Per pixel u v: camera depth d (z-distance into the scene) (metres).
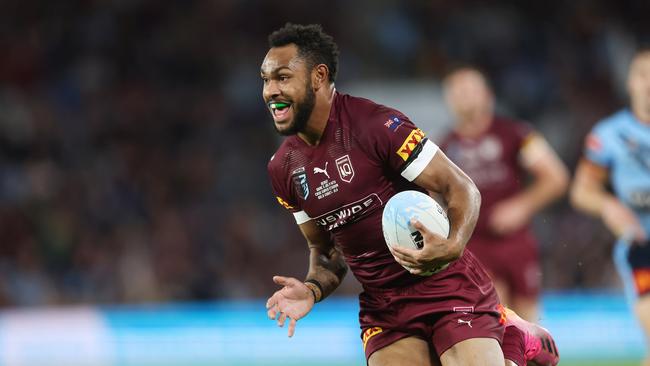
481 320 17.20
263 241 49.69
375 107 16.72
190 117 55.31
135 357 37.88
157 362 37.97
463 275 17.45
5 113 52.72
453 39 61.78
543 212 49.75
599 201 26.98
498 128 31.58
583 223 49.22
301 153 17.02
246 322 38.78
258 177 53.09
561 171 31.36
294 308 16.95
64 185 50.03
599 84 61.41
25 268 45.81
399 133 16.34
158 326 38.38
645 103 25.39
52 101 55.09
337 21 61.69
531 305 31.94
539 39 62.50
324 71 16.53
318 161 16.80
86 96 55.38
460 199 16.19
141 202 50.34
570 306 40.50
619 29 63.34
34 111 53.69
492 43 61.69
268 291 47.91
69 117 54.22
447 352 17.02
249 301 47.12
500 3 63.59
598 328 40.47
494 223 31.16
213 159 53.25
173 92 56.50
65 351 37.34
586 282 48.06
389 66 60.16
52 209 48.56
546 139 57.75
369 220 16.91
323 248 18.38
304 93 16.34
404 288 17.39
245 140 54.75
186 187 51.75
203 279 47.22
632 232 25.64
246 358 38.38
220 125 55.22
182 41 58.41
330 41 16.70
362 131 16.50
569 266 48.16
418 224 15.36
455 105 31.58
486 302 17.53
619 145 26.05
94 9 58.88
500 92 59.56
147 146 53.50
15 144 51.72
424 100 56.53
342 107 16.81
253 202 51.88
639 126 25.84
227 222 49.75
